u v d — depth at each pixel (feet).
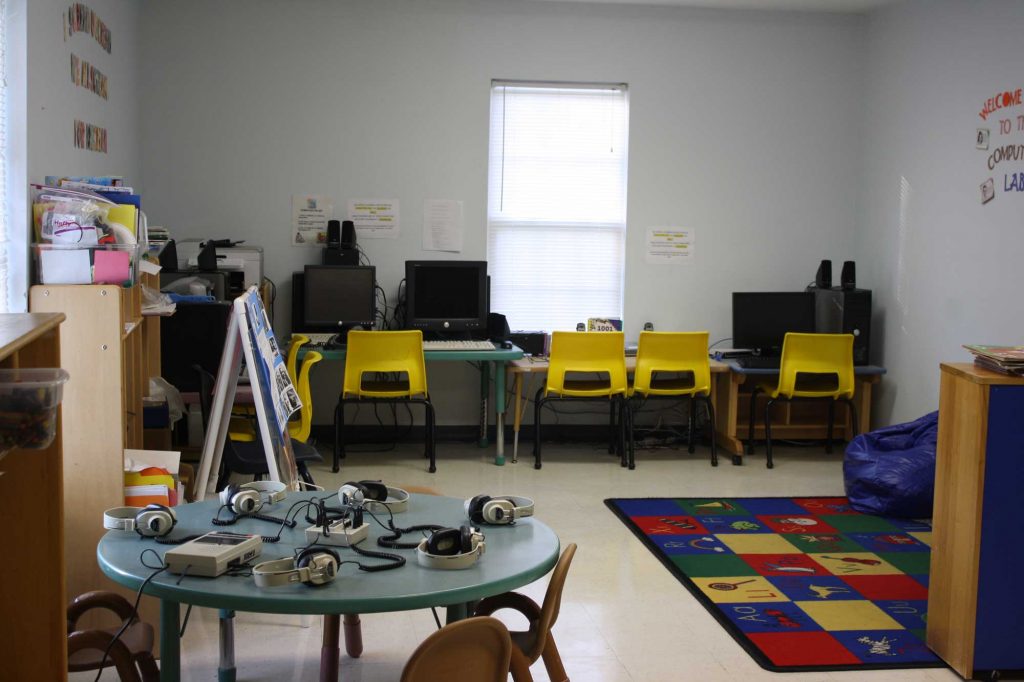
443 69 21.42
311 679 10.26
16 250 11.14
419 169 21.53
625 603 12.60
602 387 20.24
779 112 22.31
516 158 22.04
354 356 19.02
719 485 18.75
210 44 20.79
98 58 15.88
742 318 21.52
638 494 17.94
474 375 22.03
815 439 22.56
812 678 10.50
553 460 20.59
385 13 21.18
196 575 6.63
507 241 22.21
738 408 22.21
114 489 10.27
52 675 6.55
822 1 21.12
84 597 7.95
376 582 6.58
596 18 21.70
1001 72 17.63
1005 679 10.48
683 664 10.82
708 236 22.36
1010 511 10.31
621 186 22.31
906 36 20.71
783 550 14.82
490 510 7.93
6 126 11.23
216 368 15.97
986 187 18.06
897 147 21.08
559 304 22.41
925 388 20.02
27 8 11.37
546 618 7.39
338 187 21.38
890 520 16.56
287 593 6.33
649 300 22.35
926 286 19.98
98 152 15.89
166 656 7.18
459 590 6.49
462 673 6.33
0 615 6.46
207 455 11.73
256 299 12.09
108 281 10.78
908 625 11.96
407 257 21.67
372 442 21.94
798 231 22.53
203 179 20.98
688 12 21.91
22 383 5.50
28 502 6.42
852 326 21.01
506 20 21.48
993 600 10.39
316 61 21.11
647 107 22.00
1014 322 17.29
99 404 10.21
